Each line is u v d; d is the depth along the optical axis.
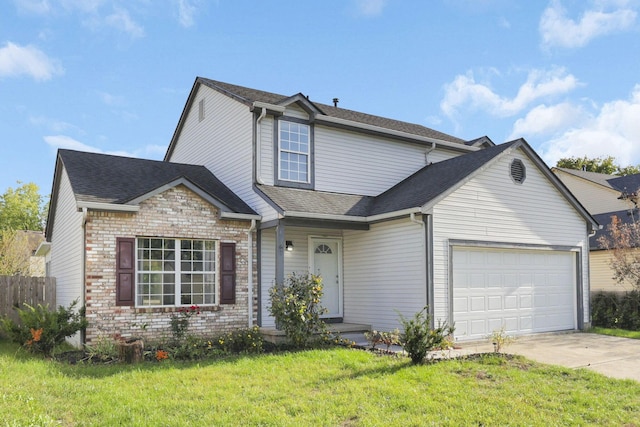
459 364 9.61
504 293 14.03
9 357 10.18
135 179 13.56
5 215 40.94
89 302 11.16
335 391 7.81
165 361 9.87
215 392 7.64
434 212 12.73
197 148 17.62
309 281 12.31
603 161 47.06
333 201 14.49
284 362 9.67
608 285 22.88
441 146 18.05
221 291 12.89
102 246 11.43
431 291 12.40
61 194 15.63
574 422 6.64
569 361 10.48
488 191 13.88
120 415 6.53
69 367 9.23
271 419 6.50
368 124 15.94
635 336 14.55
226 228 13.18
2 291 15.07
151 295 12.09
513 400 7.46
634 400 7.65
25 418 6.15
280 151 14.62
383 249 13.80
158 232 12.15
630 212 23.19
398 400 7.36
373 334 11.72
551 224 15.31
